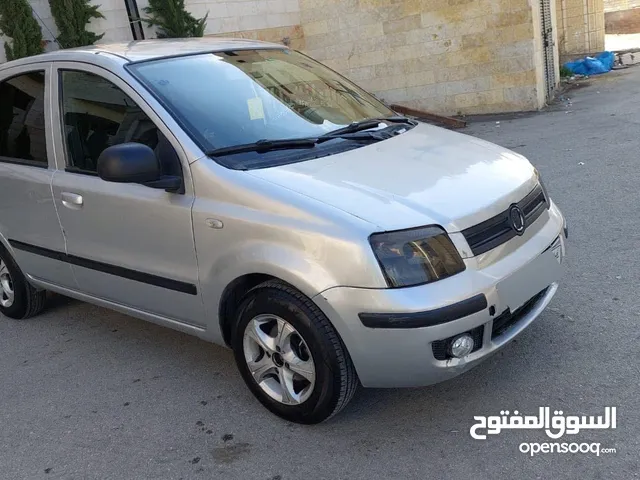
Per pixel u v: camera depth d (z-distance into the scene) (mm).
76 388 4051
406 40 12625
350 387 3133
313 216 3002
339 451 3158
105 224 3857
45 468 3301
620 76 14633
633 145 7969
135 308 4004
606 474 2783
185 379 4004
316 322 3049
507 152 3885
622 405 3209
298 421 3355
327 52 13656
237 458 3203
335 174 3268
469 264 2965
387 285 2850
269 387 3439
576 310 4156
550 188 6742
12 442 3555
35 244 4469
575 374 3502
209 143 3484
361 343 2936
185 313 3674
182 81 3842
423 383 2990
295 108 4016
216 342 3643
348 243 2891
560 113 11078
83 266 4148
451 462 2986
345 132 3883
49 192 4168
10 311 5168
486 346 3033
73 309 5305
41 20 11047
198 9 12508
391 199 3045
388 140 3809
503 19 11500
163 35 12102
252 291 3301
